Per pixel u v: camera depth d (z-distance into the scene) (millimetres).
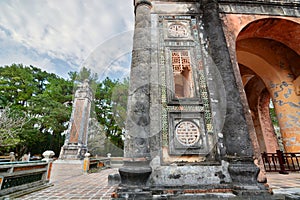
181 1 6918
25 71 28766
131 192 3740
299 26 7359
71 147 14242
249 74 12656
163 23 6434
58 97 27906
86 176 8641
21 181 4883
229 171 4363
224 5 7109
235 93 5090
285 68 9922
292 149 8883
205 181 4289
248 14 7031
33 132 21844
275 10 7305
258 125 12867
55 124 24047
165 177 4293
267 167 8992
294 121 9094
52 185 5867
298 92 9336
